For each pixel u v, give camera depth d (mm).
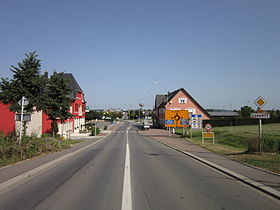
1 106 24984
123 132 47969
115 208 4594
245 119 54125
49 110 19594
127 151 15398
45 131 28109
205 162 10055
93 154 13742
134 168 9016
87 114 90875
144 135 38375
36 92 15672
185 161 10805
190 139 26344
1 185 5977
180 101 55875
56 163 10203
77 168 9000
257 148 11672
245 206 4719
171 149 16609
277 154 11102
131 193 5613
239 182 6715
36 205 4766
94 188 6070
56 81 19938
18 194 5535
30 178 7223
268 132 26453
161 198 5234
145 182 6734
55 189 5973
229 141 21922
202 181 6852
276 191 5535
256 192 5707
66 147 16953
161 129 58750
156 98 74938
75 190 5875
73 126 43312
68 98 20500
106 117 129875
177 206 4711
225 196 5387
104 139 29922
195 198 5238
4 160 9445
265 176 7129
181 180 6988
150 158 11922
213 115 81812
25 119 12031
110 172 8219
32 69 15227
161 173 8039
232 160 10312
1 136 11461
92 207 4648
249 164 9086
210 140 24516
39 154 12531
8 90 15055
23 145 11203
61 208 4594
